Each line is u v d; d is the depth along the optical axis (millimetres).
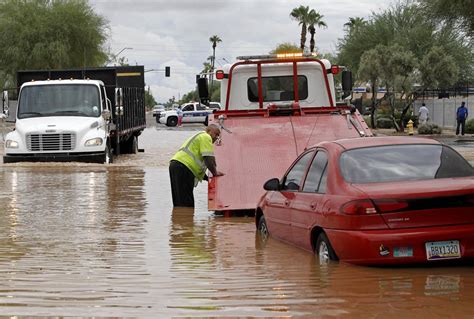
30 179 22594
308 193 10203
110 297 8070
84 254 10742
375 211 8766
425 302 7598
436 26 29625
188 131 64125
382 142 10133
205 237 12234
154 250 11047
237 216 14797
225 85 20047
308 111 16641
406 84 55906
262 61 19344
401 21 73938
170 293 8234
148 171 25500
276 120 16438
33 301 7926
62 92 29969
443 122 63375
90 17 70312
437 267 9086
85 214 15102
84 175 23938
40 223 13875
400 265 9039
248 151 15727
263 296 7992
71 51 70312
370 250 8711
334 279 8594
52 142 28578
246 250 10914
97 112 29797
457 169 9625
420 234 8711
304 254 10328
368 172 9477
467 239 8805
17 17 68375
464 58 69062
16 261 10211
